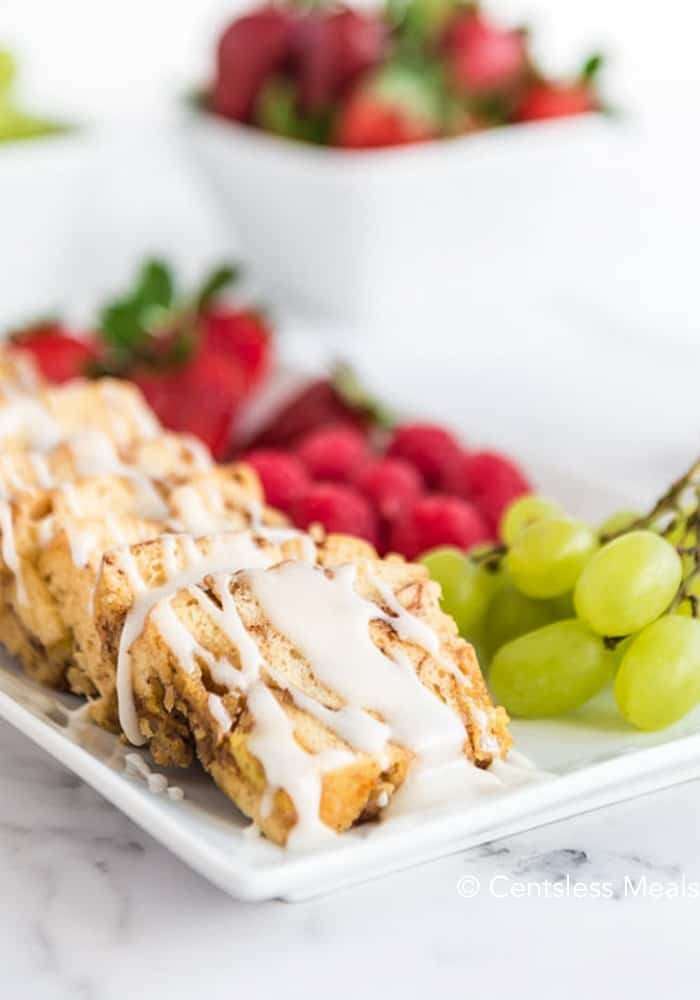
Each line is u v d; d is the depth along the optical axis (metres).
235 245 0.87
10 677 0.55
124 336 0.73
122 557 0.52
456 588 0.57
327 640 0.51
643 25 1.23
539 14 1.21
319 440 0.67
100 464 0.59
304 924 0.49
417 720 0.50
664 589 0.53
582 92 0.84
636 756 0.51
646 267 0.95
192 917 0.49
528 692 0.54
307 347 0.81
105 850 0.51
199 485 0.57
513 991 0.47
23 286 0.85
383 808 0.49
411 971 0.48
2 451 0.61
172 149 0.91
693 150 1.06
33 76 1.15
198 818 0.49
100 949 0.48
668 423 0.76
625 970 0.48
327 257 0.82
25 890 0.50
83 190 0.85
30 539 0.55
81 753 0.50
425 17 0.83
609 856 0.51
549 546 0.56
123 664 0.51
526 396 0.78
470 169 0.80
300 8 0.85
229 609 0.51
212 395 0.72
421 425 0.67
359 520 0.62
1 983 0.47
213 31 1.17
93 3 1.15
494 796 0.49
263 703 0.49
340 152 0.81
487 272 0.86
